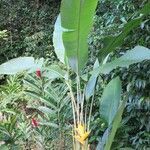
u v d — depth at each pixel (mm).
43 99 3068
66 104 3068
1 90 4773
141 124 3814
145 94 3805
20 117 3357
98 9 4805
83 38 2236
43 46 6652
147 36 3736
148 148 3686
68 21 2125
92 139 3691
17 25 7203
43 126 3150
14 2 7375
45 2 7391
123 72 3893
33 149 3115
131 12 4027
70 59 2369
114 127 2133
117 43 2346
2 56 7031
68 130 3072
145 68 3734
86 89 2508
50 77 2773
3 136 2938
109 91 2602
